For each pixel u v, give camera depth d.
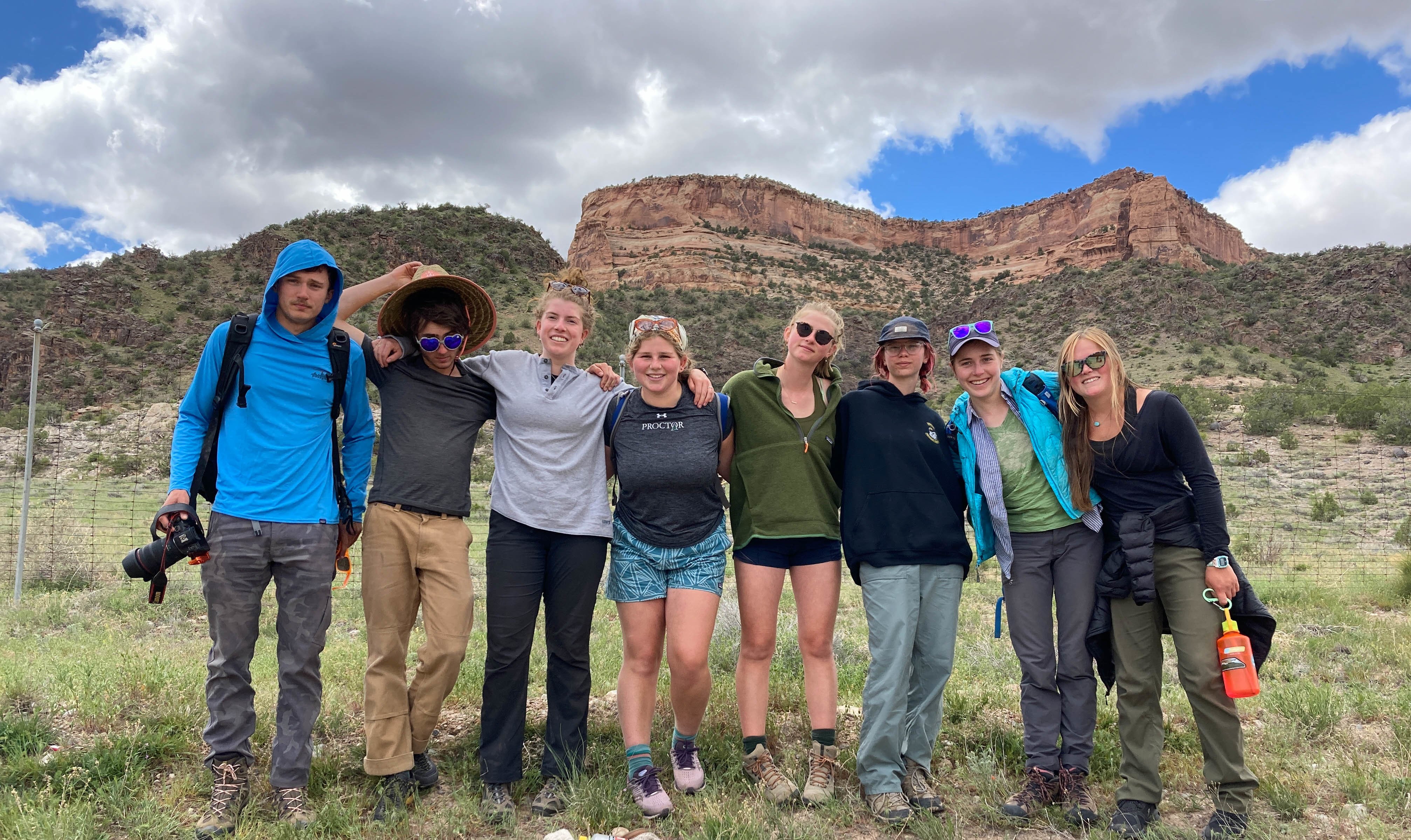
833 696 3.54
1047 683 3.47
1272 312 97.31
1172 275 109.31
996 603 9.62
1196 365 79.69
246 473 3.03
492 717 3.29
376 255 105.50
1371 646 6.38
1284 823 3.23
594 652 6.13
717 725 4.17
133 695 4.15
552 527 3.31
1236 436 43.69
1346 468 32.78
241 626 3.02
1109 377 3.28
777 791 3.39
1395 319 89.38
